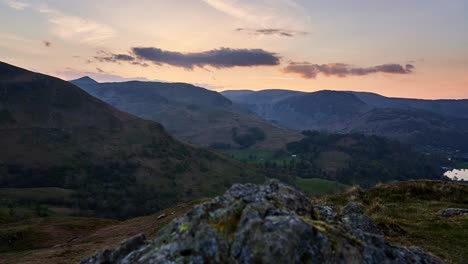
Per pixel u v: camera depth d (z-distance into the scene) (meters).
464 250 23.72
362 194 41.53
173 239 15.19
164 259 13.86
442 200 38.16
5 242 63.09
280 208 16.70
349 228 16.91
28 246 60.81
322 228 15.04
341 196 41.66
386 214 33.91
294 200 17.97
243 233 14.54
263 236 14.16
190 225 15.47
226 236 14.80
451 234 26.73
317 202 40.22
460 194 38.81
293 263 13.52
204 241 14.41
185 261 13.68
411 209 35.09
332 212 20.86
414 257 16.34
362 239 16.08
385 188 42.00
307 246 14.07
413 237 26.50
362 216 26.17
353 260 14.30
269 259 13.60
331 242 14.50
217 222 15.54
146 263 13.93
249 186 19.14
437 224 29.17
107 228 61.34
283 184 19.62
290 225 14.41
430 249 23.84
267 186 19.38
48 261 38.59
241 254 13.95
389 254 15.66
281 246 13.74
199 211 16.28
